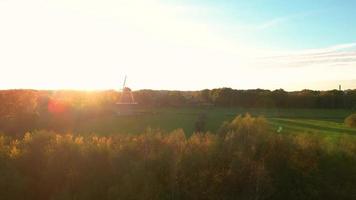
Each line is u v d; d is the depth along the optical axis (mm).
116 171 36156
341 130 65188
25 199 35281
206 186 35156
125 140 40719
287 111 106312
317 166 37531
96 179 36000
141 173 35000
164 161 36656
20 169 37125
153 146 39125
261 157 38094
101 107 92062
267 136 40969
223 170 36094
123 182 34938
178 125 72375
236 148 38531
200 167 36375
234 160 36125
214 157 37375
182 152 37500
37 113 75875
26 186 35500
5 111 74688
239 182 35250
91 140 41281
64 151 37875
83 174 36469
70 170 36625
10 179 35094
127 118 84875
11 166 36594
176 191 34875
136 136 42250
